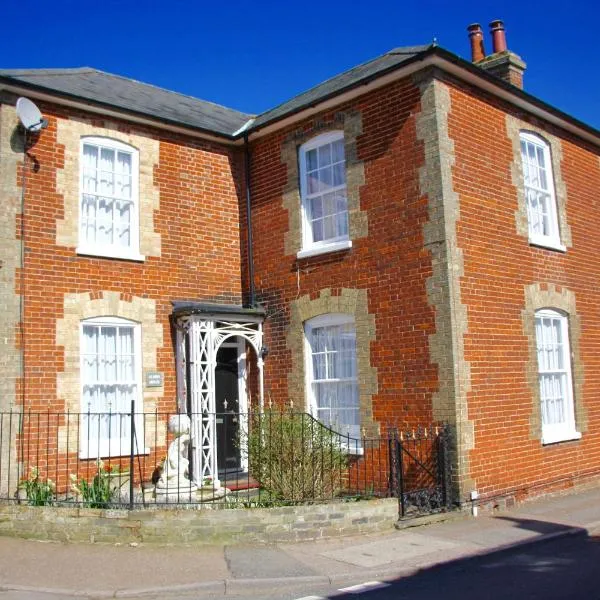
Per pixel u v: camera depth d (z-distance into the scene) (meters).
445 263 10.66
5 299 10.98
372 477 11.34
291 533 8.77
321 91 14.62
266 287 13.66
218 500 10.30
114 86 14.80
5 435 10.69
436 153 10.93
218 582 7.14
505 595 6.65
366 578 7.41
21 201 11.37
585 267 14.04
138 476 12.02
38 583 7.20
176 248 13.27
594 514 10.46
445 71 11.30
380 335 11.48
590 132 14.51
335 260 12.38
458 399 10.40
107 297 12.16
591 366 13.66
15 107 11.49
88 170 12.45
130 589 7.00
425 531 9.31
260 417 10.83
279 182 13.69
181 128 13.47
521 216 12.38
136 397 12.31
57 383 11.38
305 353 12.83
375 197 11.80
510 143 12.48
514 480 11.15
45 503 9.23
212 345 12.58
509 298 11.75
